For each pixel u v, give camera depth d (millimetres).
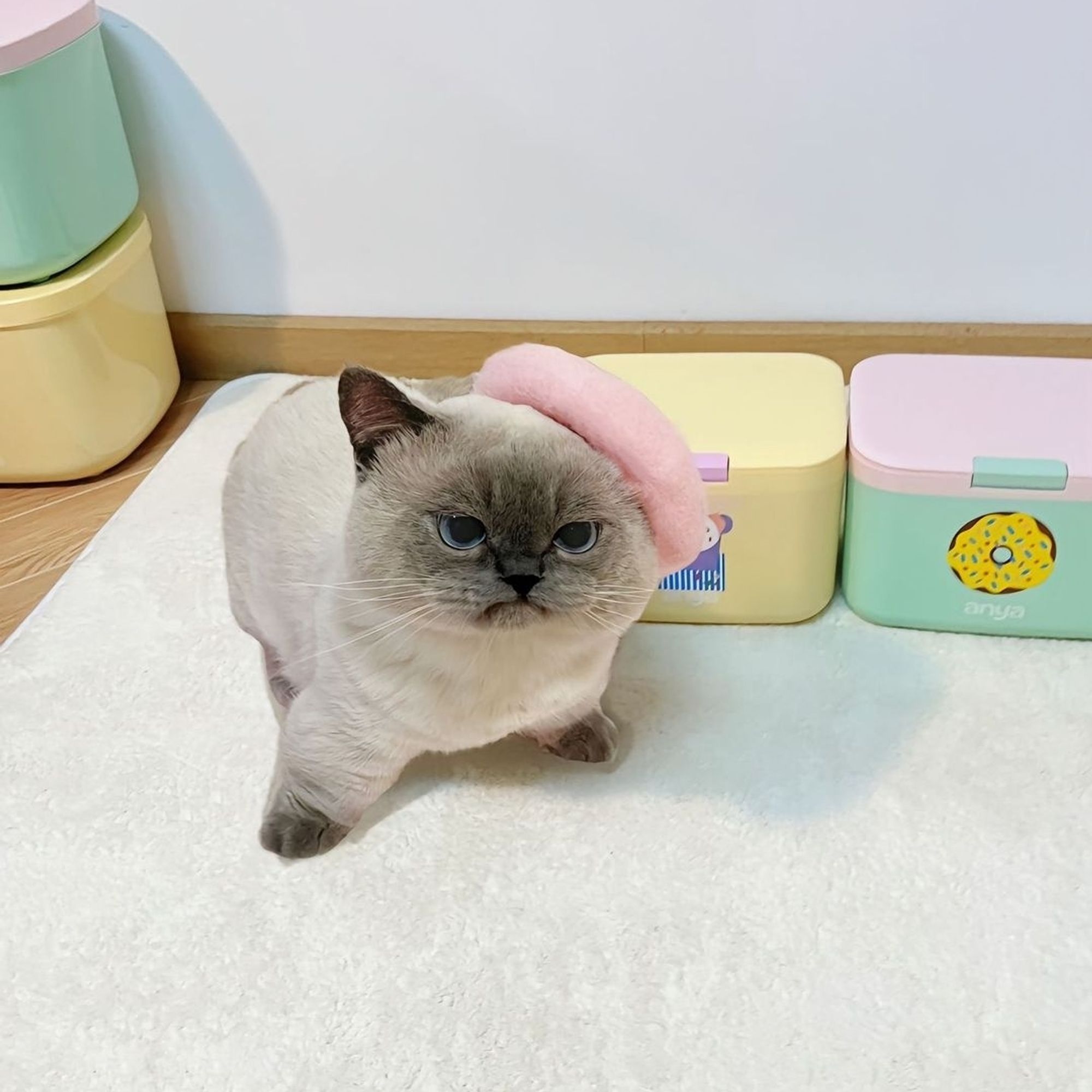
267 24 1306
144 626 1151
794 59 1266
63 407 1328
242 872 918
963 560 1060
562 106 1325
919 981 825
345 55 1316
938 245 1374
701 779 976
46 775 1001
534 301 1478
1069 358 1371
